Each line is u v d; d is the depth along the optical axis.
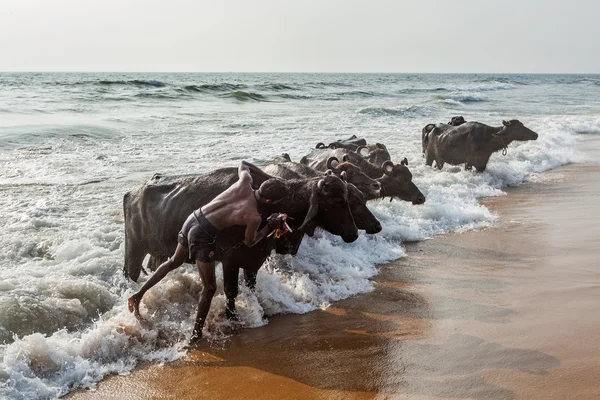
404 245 9.77
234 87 49.91
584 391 5.02
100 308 6.65
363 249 9.30
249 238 6.12
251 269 6.80
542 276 8.03
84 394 5.05
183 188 6.93
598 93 66.44
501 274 8.20
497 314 6.76
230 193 6.15
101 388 5.15
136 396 5.04
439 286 7.83
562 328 6.27
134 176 13.22
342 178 7.29
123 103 32.59
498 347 5.89
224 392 5.12
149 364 5.61
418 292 7.62
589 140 23.31
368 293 7.60
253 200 6.14
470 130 15.04
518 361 5.58
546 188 14.41
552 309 6.83
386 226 10.31
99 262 7.78
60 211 10.32
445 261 8.91
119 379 5.30
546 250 9.25
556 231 10.37
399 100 44.78
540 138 21.27
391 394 5.08
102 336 5.70
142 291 6.25
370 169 10.34
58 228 9.31
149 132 20.78
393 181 10.25
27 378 5.03
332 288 7.62
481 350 5.85
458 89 67.31
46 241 8.55
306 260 8.52
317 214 6.61
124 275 7.44
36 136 18.03
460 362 5.62
